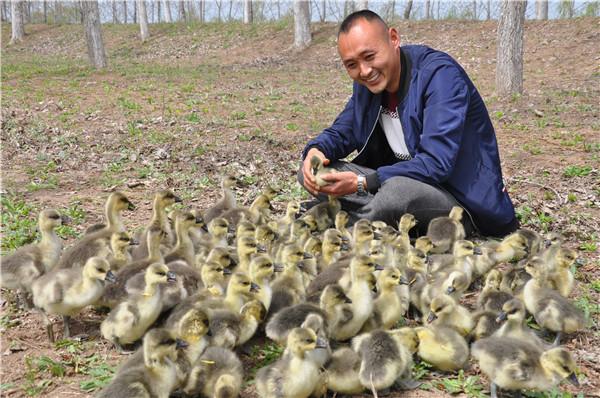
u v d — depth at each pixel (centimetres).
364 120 198
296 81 656
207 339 115
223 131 387
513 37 484
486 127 190
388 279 134
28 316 147
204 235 188
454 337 119
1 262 149
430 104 176
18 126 388
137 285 136
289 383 104
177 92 562
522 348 112
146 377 103
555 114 426
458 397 112
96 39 781
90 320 144
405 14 991
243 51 950
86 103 493
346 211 201
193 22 1163
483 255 168
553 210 227
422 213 183
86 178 280
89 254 157
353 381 110
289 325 121
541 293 136
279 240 179
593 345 132
